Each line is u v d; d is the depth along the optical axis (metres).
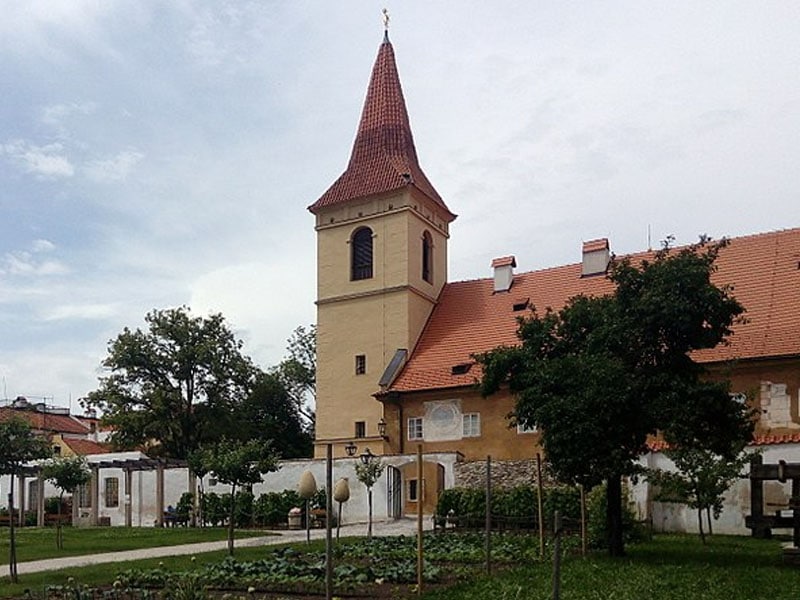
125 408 51.81
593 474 17.06
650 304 17.20
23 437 29.47
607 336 17.59
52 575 17.14
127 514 42.28
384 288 41.59
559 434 16.92
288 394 63.97
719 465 20.61
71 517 43.47
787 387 29.06
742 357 29.75
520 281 41.72
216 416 53.47
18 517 44.38
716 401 16.88
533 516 26.62
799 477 16.42
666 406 16.67
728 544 21.00
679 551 19.02
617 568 15.66
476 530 26.20
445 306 43.03
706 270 17.59
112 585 15.50
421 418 37.75
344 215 43.62
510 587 13.60
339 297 42.94
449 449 36.56
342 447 40.97
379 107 45.62
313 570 15.99
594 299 18.94
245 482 24.88
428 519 33.09
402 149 44.66
